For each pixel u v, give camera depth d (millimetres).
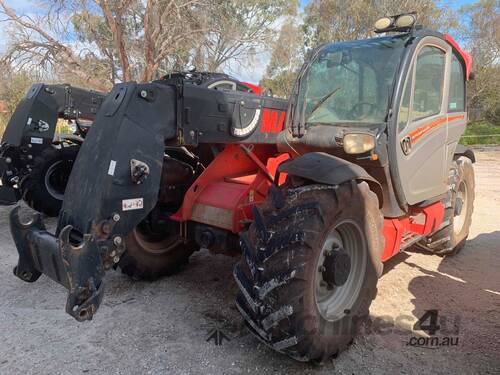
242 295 2373
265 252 2219
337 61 3096
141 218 2512
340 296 2594
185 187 3400
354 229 2590
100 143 2459
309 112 3090
